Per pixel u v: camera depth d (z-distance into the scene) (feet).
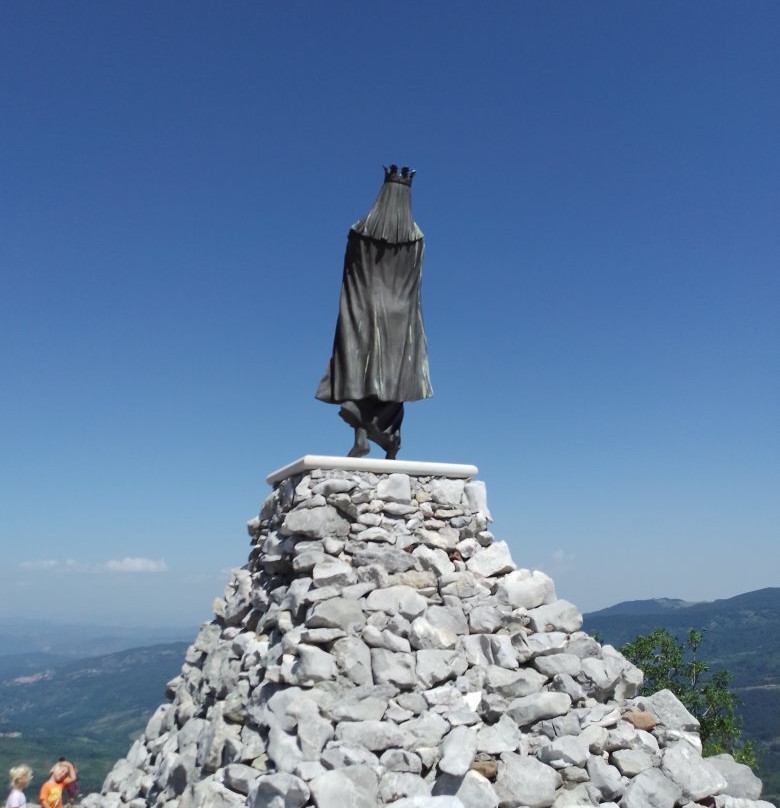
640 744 31.09
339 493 37.96
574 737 30.27
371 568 35.96
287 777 26.91
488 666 33.83
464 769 27.78
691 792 29.04
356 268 43.37
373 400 42.60
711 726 86.53
